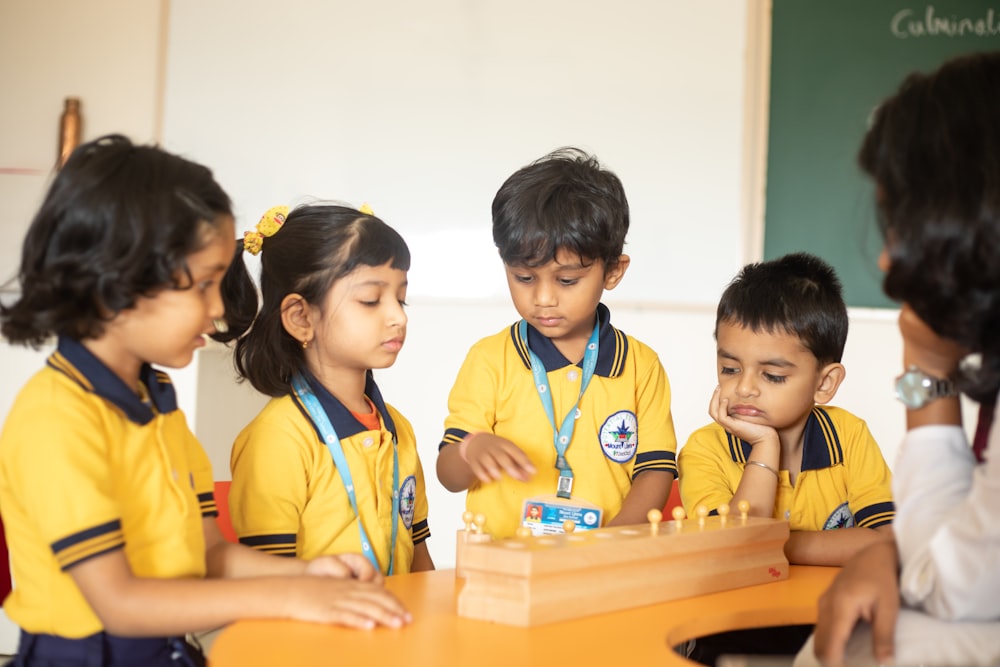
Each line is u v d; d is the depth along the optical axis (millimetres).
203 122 3178
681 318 3084
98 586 930
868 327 3004
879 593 928
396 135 3145
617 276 1617
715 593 1090
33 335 1026
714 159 3062
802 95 3033
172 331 1019
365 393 1516
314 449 1393
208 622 935
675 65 3070
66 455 947
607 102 3094
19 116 3234
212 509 1202
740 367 1518
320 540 1374
